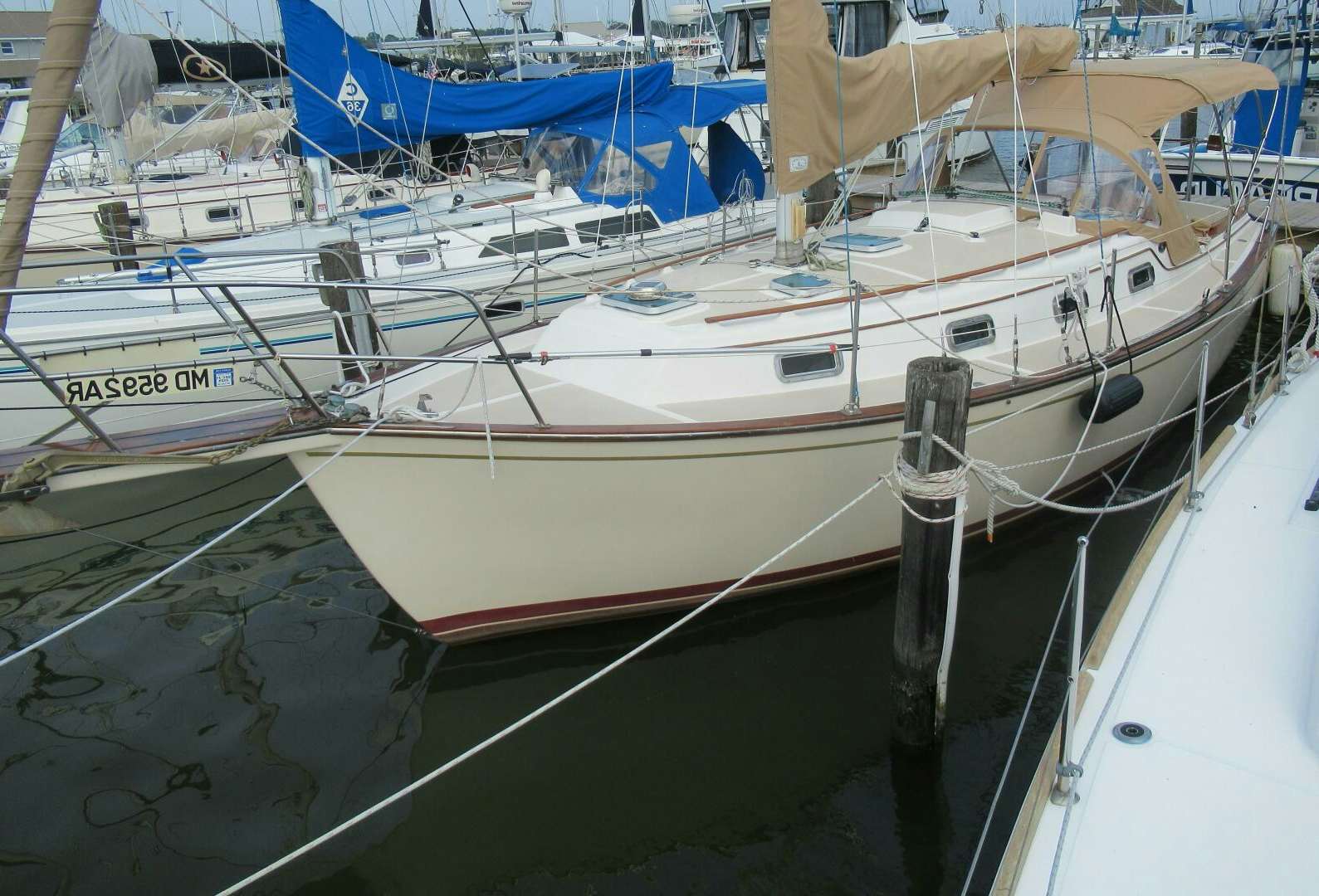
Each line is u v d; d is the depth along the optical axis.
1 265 3.39
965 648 5.29
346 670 5.35
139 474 3.99
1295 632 3.11
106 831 4.25
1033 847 2.40
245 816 4.32
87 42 3.28
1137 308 6.69
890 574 5.89
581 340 5.46
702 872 4.00
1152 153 6.89
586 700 5.00
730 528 5.13
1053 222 6.76
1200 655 3.02
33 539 6.93
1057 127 6.73
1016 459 5.84
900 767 4.50
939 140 7.54
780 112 5.39
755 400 5.15
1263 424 4.63
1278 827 2.40
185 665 5.47
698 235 9.52
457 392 5.32
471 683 5.15
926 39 12.95
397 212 9.73
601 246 9.07
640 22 17.86
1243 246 8.28
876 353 5.48
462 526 4.70
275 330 7.43
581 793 4.42
